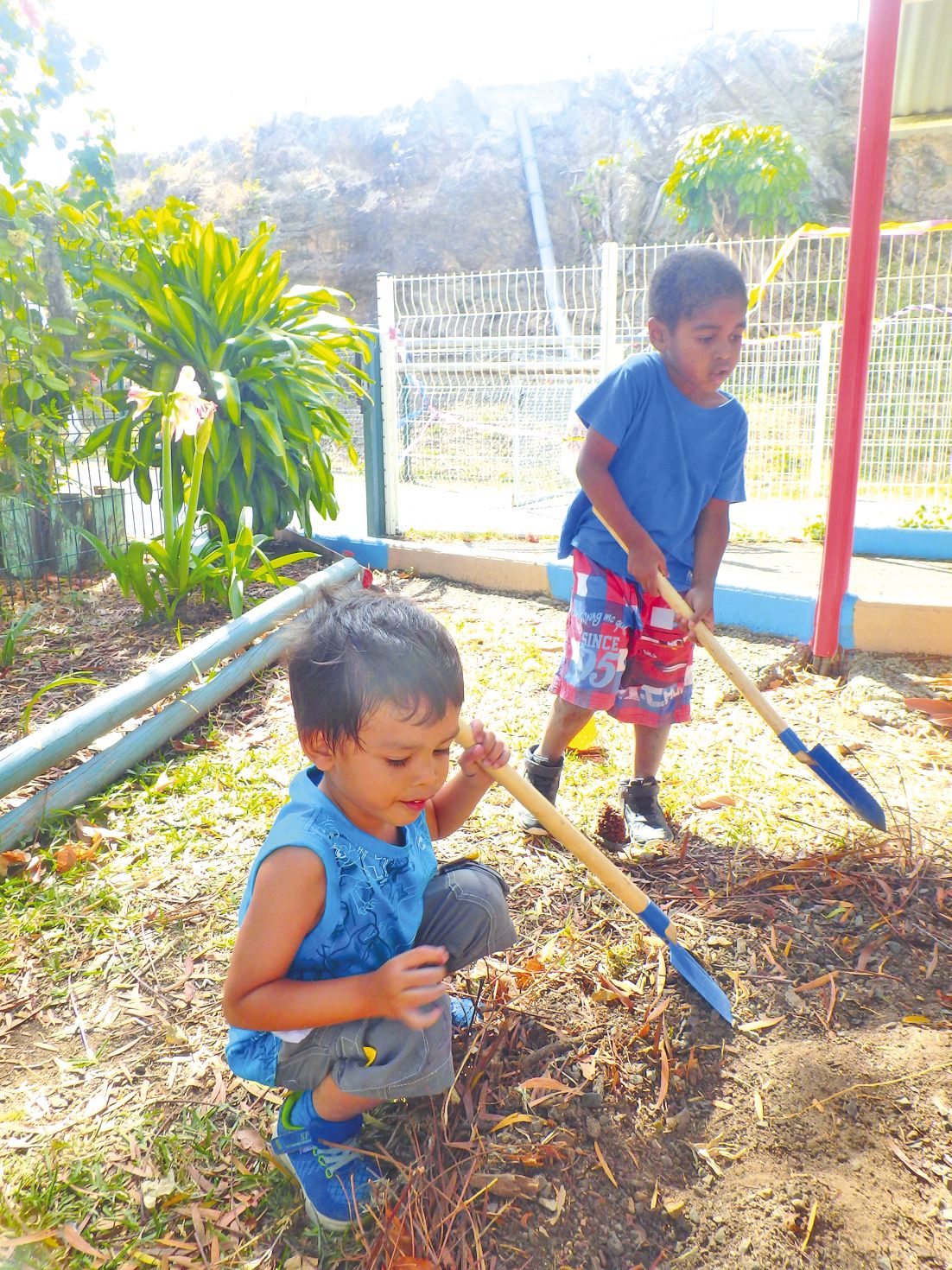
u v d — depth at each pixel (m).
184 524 4.95
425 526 7.51
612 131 26.31
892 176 20.62
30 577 5.93
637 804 2.99
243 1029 1.64
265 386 6.10
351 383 6.97
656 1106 1.95
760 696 2.73
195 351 6.03
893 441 7.82
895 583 5.59
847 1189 1.77
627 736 3.68
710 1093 1.99
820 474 8.02
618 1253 1.66
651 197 25.47
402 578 6.30
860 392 4.02
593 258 25.81
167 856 2.86
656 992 2.24
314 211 27.28
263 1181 1.79
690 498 2.77
